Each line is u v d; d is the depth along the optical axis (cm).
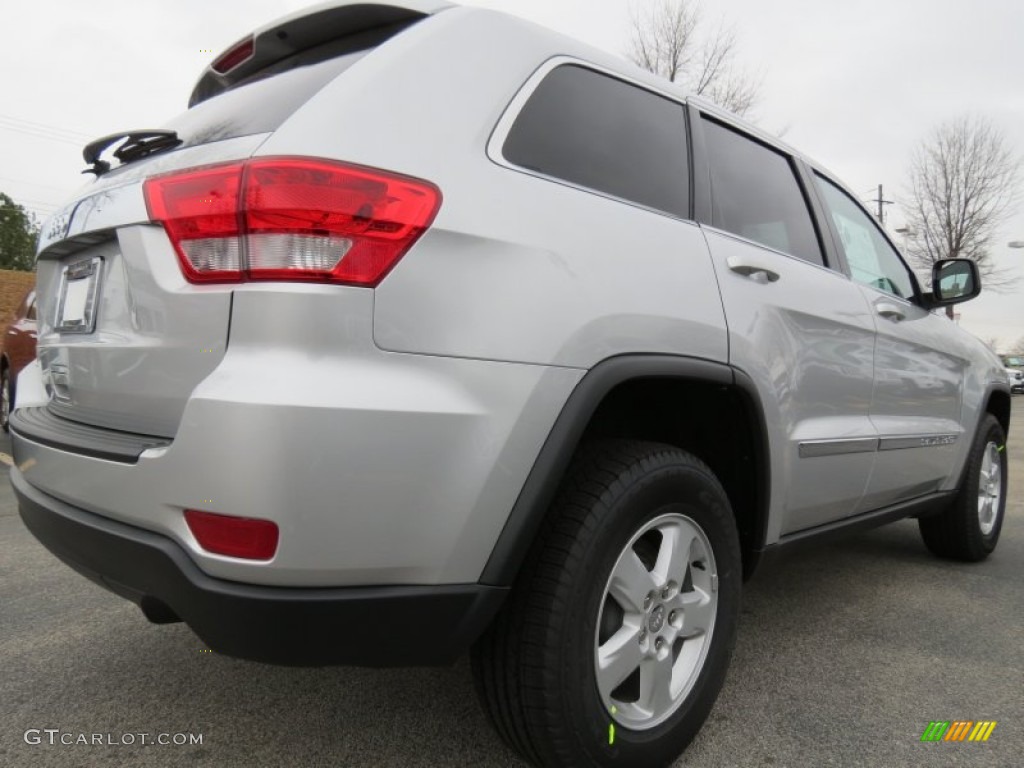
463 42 171
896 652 264
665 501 179
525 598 158
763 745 199
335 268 135
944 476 348
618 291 172
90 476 157
